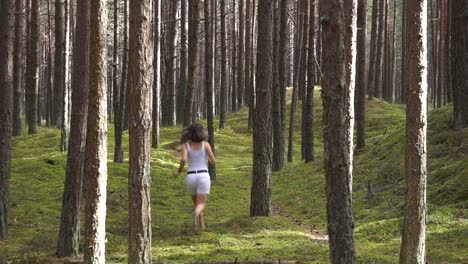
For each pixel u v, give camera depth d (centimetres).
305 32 2661
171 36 3541
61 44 3228
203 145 976
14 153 2544
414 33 743
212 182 2150
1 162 1223
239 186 2156
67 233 1042
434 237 1070
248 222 1276
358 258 928
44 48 5512
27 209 1559
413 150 747
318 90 4438
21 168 2145
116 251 1086
